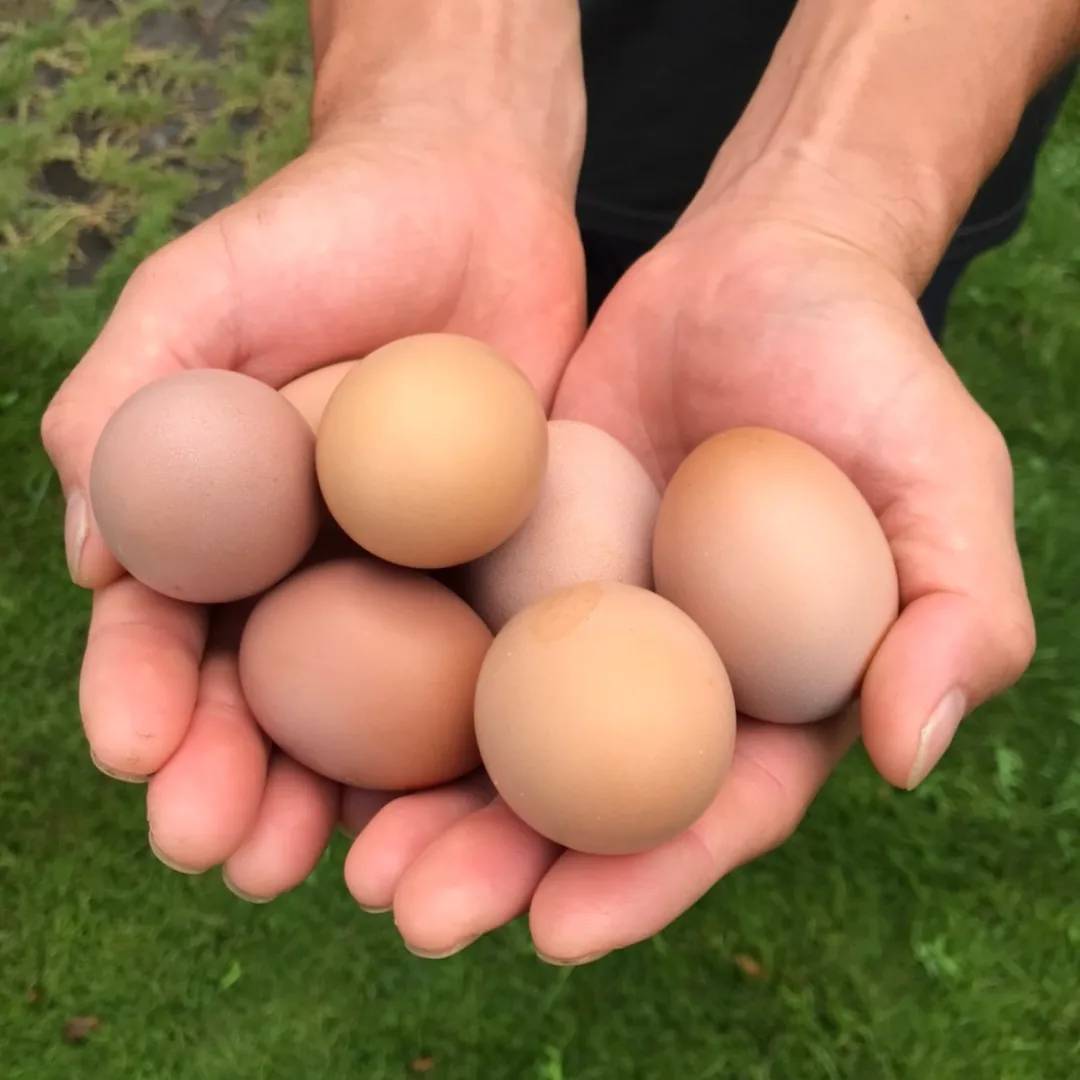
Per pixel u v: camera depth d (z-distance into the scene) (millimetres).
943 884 417
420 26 352
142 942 401
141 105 586
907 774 224
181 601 248
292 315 288
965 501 246
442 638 236
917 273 317
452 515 230
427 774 237
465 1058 388
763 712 238
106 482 230
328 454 234
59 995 394
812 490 235
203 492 227
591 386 309
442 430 229
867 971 403
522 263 328
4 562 456
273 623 237
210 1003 394
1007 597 240
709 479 238
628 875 218
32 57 602
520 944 404
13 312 518
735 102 390
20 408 492
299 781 247
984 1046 393
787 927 408
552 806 206
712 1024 395
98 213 556
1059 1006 400
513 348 326
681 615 222
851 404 259
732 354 277
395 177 308
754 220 297
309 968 400
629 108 399
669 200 414
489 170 330
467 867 220
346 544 258
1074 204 590
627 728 203
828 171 308
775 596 228
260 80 599
